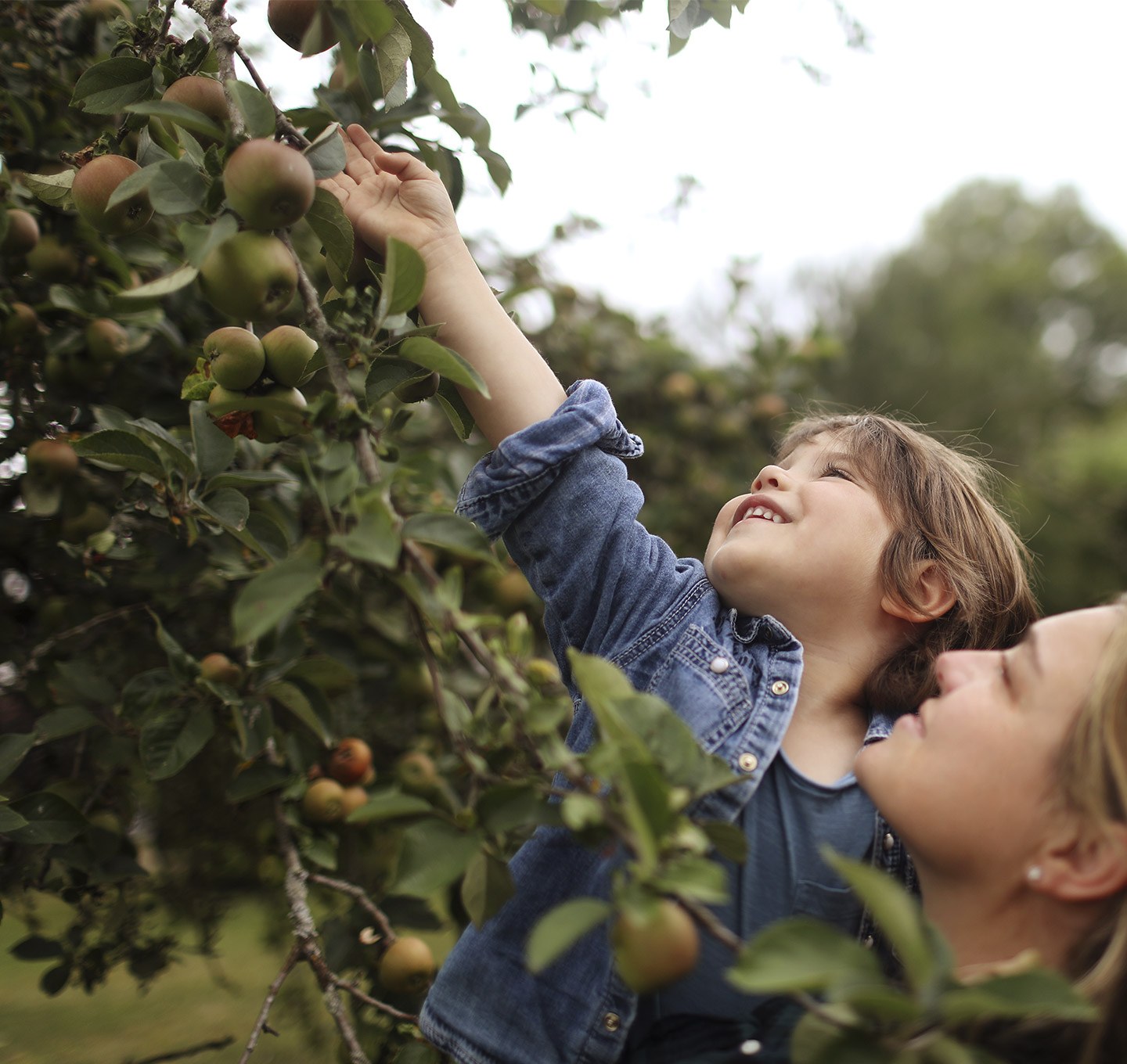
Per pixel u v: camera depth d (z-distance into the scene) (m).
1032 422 13.69
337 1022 1.22
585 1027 0.98
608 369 3.48
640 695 0.70
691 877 0.61
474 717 0.77
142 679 1.40
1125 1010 0.75
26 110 1.61
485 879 0.77
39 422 1.72
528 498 1.16
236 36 1.02
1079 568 6.75
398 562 0.79
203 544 1.73
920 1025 0.58
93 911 1.71
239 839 2.11
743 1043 0.94
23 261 1.64
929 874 0.88
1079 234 17.38
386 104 1.12
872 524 1.21
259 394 1.08
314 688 1.48
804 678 1.16
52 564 1.87
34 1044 1.91
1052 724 0.83
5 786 1.86
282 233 0.96
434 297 1.18
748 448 3.63
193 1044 1.95
